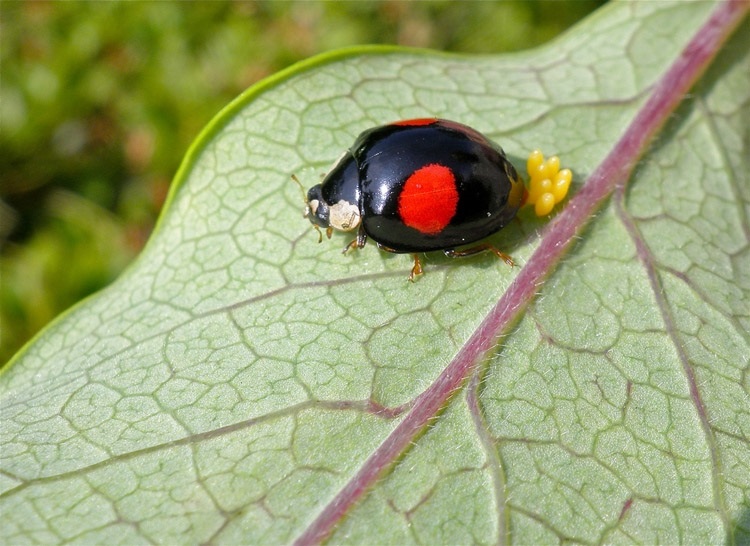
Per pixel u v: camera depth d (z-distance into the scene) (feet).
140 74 0.28
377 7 0.27
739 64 0.20
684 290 0.18
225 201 0.19
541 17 0.27
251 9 0.28
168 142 0.28
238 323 0.18
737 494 0.17
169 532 0.17
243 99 0.19
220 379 0.18
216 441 0.17
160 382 0.18
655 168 0.19
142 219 0.28
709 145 0.20
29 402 0.18
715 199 0.19
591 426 0.18
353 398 0.18
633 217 0.19
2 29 0.28
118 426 0.18
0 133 0.28
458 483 0.17
